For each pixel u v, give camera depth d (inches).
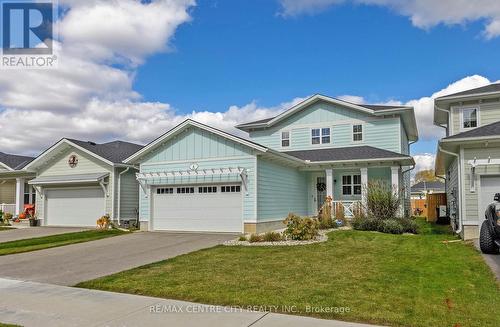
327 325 204.5
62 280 330.3
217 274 328.8
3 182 1088.8
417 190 2340.1
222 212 648.4
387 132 839.1
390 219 645.9
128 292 283.0
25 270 378.0
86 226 828.6
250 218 623.5
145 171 715.4
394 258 390.3
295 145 919.7
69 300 266.2
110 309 242.4
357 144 861.8
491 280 297.3
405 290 268.2
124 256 442.0
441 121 869.8
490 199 530.9
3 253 479.5
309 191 864.9
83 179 799.7
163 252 458.6
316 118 907.4
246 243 506.0
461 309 226.7
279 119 931.3
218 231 647.8
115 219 803.4
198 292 272.5
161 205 702.5
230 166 644.1
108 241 576.1
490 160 522.0
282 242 502.0
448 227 779.4
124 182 835.4
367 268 343.0
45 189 882.1
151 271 347.9
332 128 888.9
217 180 650.8
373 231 630.5
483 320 208.4
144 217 709.9
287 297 255.0
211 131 651.5
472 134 541.0
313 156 810.8
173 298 264.7
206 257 411.2
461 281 293.6
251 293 266.5
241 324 208.7
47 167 889.5
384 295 256.1
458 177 565.9
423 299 246.5
